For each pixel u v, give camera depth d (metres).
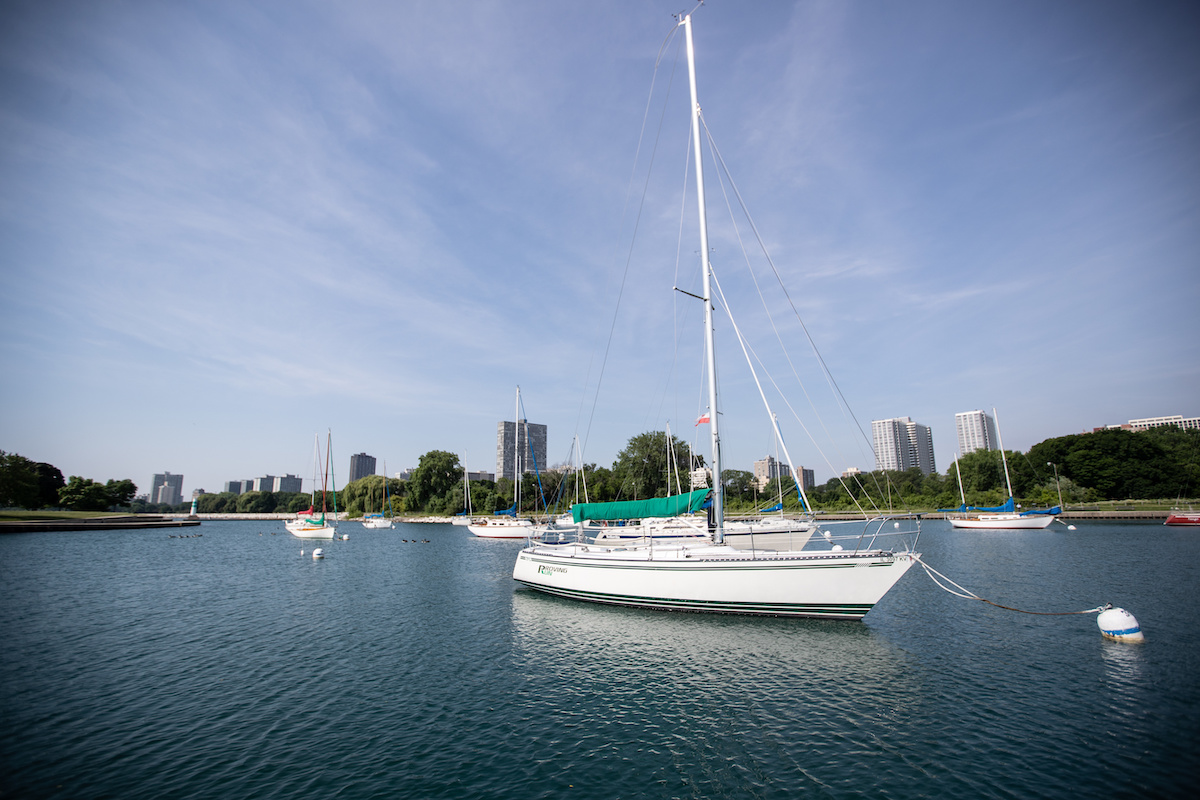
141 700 12.49
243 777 9.04
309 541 64.38
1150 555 34.69
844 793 8.31
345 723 11.20
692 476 30.69
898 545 42.66
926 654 14.98
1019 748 9.59
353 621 20.34
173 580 31.52
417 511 109.50
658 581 19.86
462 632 18.48
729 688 12.79
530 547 25.67
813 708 11.54
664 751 9.77
